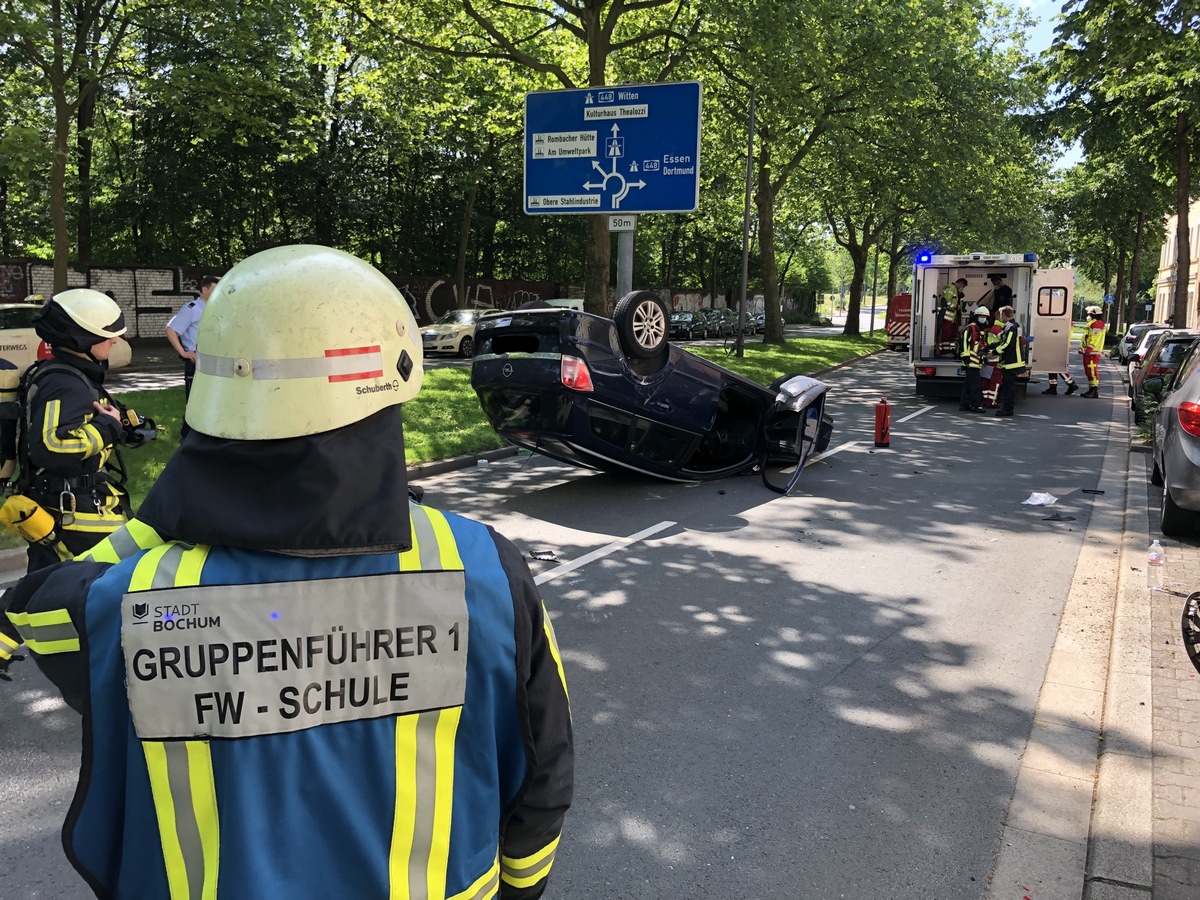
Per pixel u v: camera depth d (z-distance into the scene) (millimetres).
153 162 26938
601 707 4156
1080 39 14039
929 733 3934
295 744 1146
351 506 1119
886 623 5266
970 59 26547
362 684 1164
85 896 2820
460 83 20969
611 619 5301
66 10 15617
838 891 2881
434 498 8438
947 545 6941
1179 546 6766
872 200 33656
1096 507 8273
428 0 17266
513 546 1307
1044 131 24859
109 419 3529
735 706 4176
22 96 15195
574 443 7789
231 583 1135
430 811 1192
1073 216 43812
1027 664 4691
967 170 29000
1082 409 16234
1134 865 2973
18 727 3914
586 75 19938
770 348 28859
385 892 1158
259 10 16297
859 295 41656
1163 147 23891
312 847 1148
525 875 1354
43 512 3367
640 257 50375
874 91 22375
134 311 26312
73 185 25734
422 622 1180
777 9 15594
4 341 9422
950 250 39562
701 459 9414
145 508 1152
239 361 1117
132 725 1129
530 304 8203
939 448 11609
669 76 20641
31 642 1173
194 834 1139
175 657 1124
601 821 3242
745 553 6676
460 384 15078
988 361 15203
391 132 29188
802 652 4820
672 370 8211
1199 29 13617
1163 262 54656
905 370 25594
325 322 1121
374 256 36656
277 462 1104
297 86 25125
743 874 2959
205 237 32500
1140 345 24453
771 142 27531
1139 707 4098
